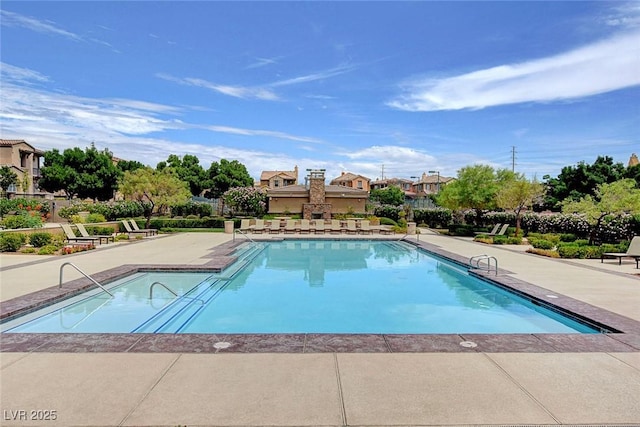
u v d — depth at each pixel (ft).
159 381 11.04
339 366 12.22
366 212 120.57
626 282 28.19
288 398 10.14
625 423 9.09
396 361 12.66
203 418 9.14
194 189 168.45
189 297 26.08
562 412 9.56
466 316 22.56
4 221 53.67
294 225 82.48
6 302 20.18
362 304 25.29
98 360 12.51
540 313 22.54
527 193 64.13
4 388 10.59
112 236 58.80
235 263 39.11
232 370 11.82
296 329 20.21
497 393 10.53
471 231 76.07
